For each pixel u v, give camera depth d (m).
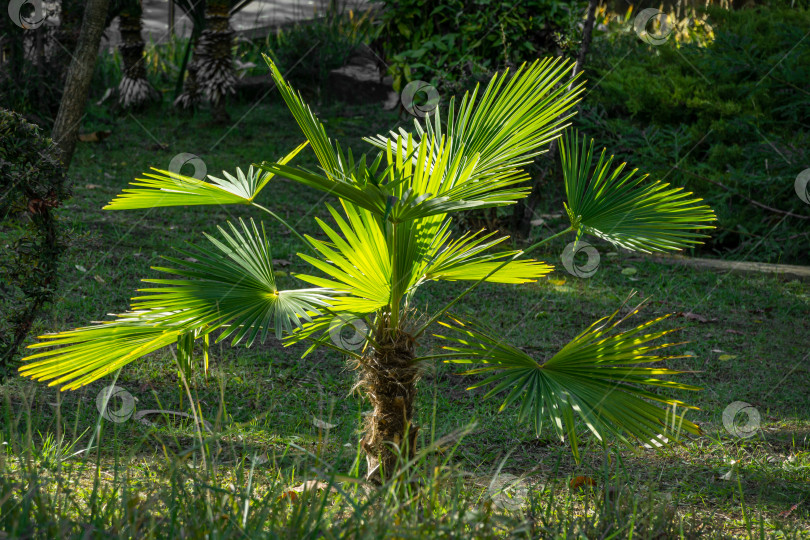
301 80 14.77
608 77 10.21
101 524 2.20
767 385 5.00
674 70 10.22
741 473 3.69
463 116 3.27
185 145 11.52
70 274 5.89
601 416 2.73
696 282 7.36
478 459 3.65
